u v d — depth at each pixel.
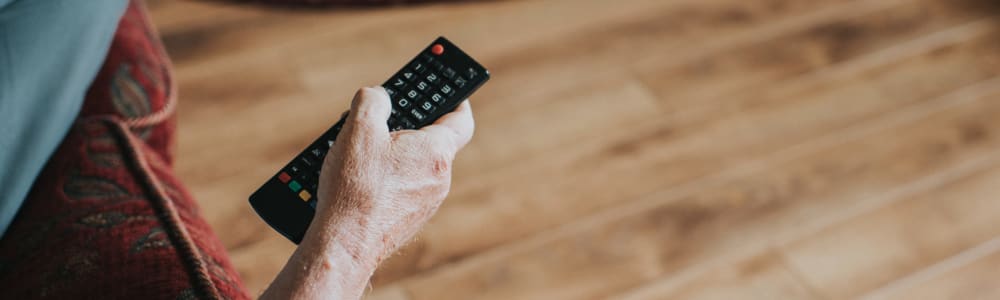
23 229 0.67
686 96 1.42
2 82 0.69
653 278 1.21
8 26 0.71
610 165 1.32
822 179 1.31
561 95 1.41
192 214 0.72
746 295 1.19
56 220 0.66
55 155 0.74
